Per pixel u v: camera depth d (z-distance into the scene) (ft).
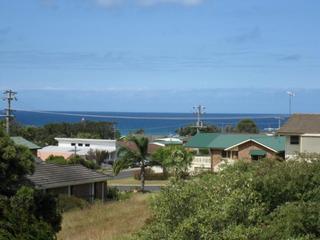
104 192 153.69
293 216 38.27
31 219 39.52
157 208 39.04
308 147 151.74
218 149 211.61
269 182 46.06
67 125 409.69
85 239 74.28
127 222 86.89
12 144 78.69
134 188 186.60
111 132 426.10
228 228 34.99
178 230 35.70
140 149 180.86
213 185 39.83
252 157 196.24
